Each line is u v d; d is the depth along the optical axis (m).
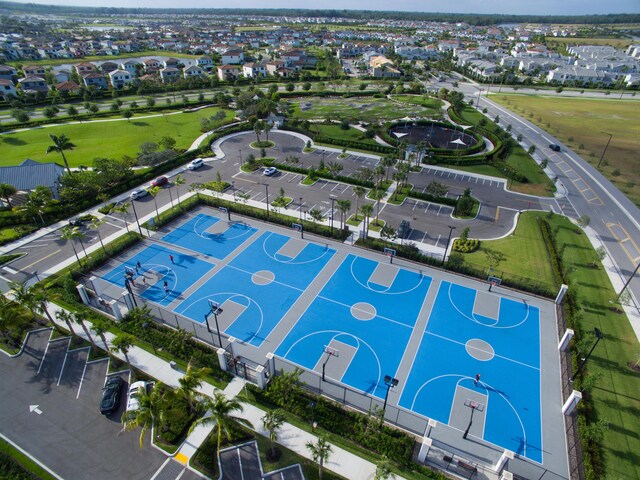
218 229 65.44
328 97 160.50
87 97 146.88
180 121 121.56
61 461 31.58
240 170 87.06
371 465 31.39
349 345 43.28
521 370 40.69
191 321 46.12
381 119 127.25
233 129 110.94
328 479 30.30
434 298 50.38
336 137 108.81
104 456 31.97
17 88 150.50
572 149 104.44
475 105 150.25
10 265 55.28
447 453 32.31
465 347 43.31
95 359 40.84
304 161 92.44
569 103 155.25
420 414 36.00
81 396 37.12
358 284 52.78
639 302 49.88
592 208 73.56
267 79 184.12
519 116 135.62
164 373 39.06
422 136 110.50
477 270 54.00
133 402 35.22
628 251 60.88
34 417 35.12
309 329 45.34
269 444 32.78
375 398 37.38
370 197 74.88
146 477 30.50
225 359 38.78
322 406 35.62
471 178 85.12
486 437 34.16
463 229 65.00
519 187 81.31
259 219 68.25
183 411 34.97
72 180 71.62
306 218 67.56
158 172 83.69
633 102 156.62
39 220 65.75
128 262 56.59
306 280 53.47
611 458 31.94
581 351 40.31
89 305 48.16
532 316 47.72
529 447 33.44
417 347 43.19
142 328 43.75
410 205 72.50
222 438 33.09
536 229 65.31
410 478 30.30
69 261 56.38
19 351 41.69
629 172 90.56
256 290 51.41
